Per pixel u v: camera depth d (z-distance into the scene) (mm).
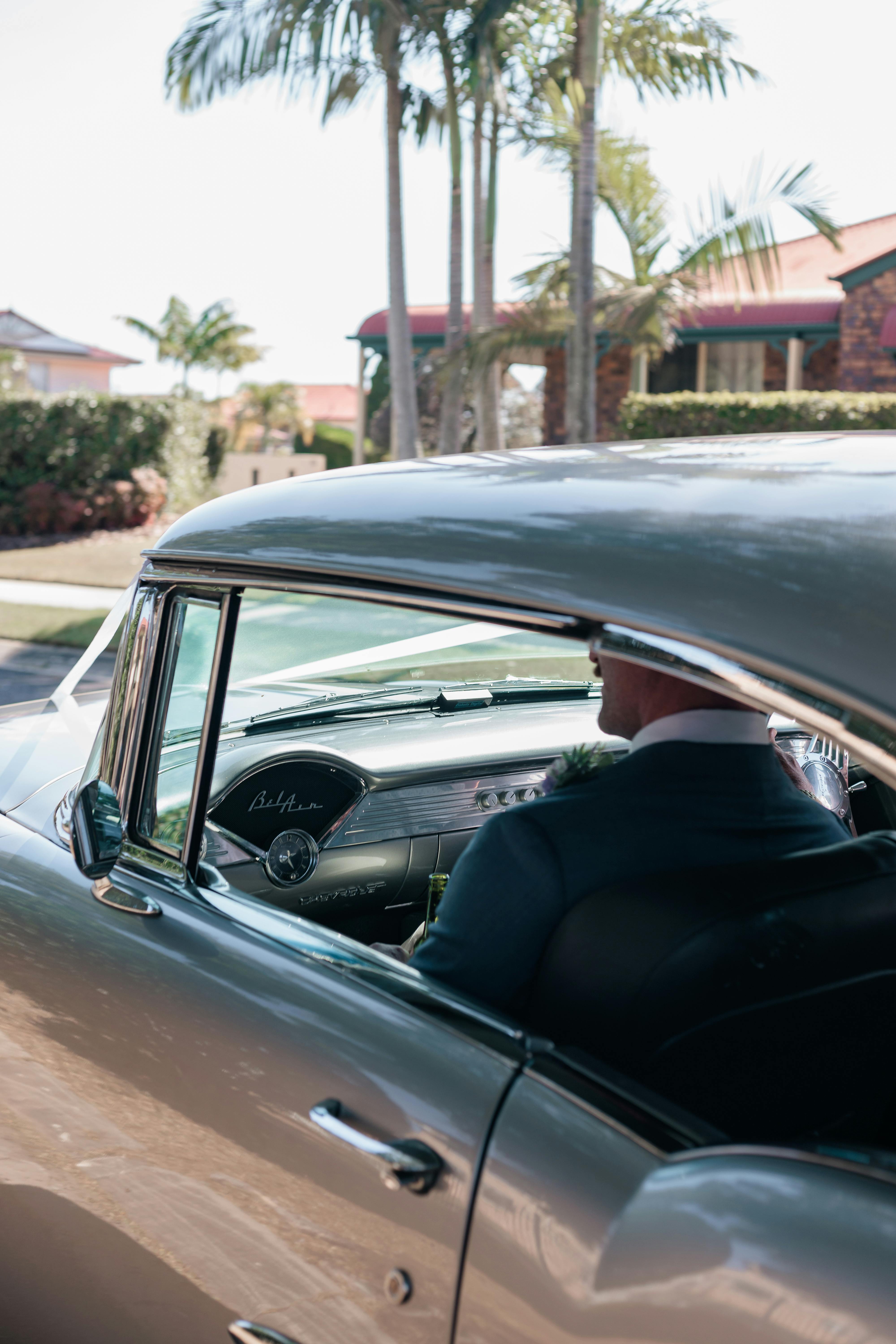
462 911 1474
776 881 1430
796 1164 1051
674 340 15844
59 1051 1673
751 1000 1384
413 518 1477
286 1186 1362
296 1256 1352
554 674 2867
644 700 1547
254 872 2424
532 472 1520
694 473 1416
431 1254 1210
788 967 1389
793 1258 983
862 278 19719
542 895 1429
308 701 2629
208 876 1701
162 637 1728
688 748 1512
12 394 23016
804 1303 960
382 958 1472
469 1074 1266
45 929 1758
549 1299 1106
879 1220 974
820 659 1058
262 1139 1396
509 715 2877
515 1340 1126
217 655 1648
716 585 1166
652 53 13648
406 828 2691
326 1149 1326
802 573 1142
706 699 1522
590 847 1440
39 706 2635
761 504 1278
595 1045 1375
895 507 1235
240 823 2465
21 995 1742
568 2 13312
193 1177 1478
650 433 18656
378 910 2770
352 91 14359
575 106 13062
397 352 16438
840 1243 973
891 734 992
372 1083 1315
